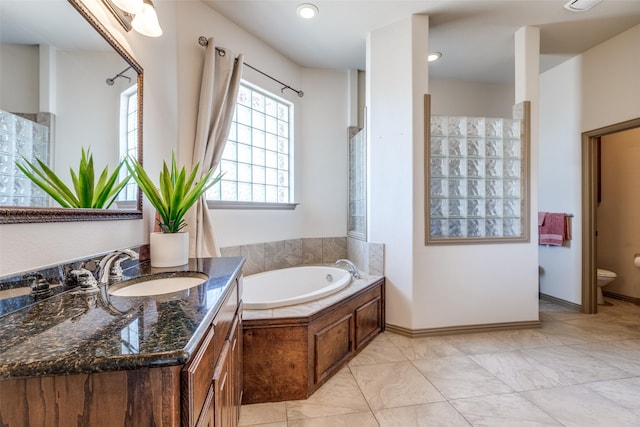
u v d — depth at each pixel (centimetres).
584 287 286
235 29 242
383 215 247
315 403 158
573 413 146
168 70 183
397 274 242
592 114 278
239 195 262
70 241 98
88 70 105
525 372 183
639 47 242
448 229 243
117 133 124
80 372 50
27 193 80
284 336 160
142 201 147
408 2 214
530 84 246
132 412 54
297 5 218
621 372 182
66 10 94
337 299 190
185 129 207
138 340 57
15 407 52
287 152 309
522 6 218
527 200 246
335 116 328
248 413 150
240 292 152
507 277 246
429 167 234
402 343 225
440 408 152
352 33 254
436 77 344
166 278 123
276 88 286
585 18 233
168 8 184
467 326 242
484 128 244
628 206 327
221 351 96
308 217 322
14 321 68
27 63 81
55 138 90
